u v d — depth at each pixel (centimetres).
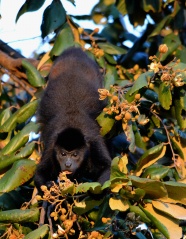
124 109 608
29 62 759
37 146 725
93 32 808
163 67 616
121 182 540
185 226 639
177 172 621
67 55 796
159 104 665
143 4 848
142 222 568
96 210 599
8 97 858
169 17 839
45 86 746
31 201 611
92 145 715
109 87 703
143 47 970
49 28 752
